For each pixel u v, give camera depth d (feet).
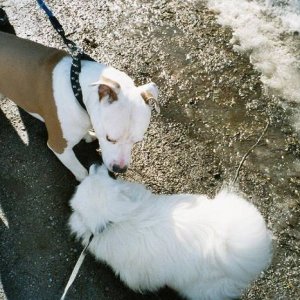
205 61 4.47
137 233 3.00
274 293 3.34
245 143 4.02
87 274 3.45
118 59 4.45
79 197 3.00
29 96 3.43
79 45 4.51
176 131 4.05
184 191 3.80
